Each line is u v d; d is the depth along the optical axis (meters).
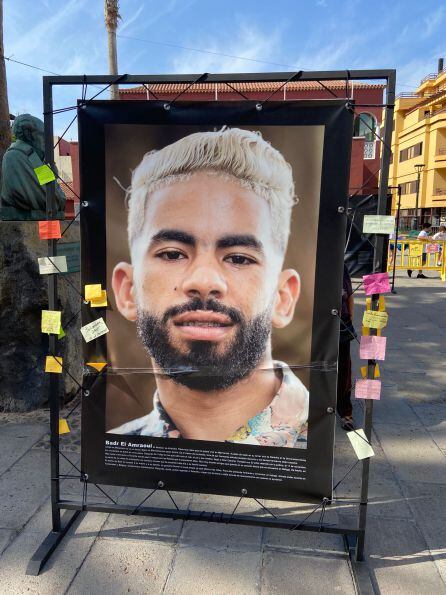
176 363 2.58
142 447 2.66
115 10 19.11
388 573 2.50
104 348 2.63
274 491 2.59
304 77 2.27
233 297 2.47
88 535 2.79
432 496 3.21
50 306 2.61
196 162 2.40
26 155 4.64
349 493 3.22
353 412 4.59
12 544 2.72
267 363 2.50
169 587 2.40
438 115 43.09
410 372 5.84
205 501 3.13
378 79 2.22
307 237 2.37
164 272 2.51
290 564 2.56
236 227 2.42
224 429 2.58
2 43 6.14
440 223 41.69
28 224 4.36
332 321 2.41
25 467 3.55
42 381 4.52
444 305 10.23
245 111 2.32
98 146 2.45
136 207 2.48
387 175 2.25
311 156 2.30
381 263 2.32
